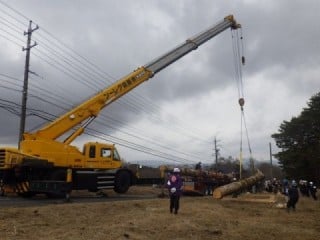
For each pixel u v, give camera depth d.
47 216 15.72
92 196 27.89
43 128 26.58
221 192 28.38
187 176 35.59
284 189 29.06
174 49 32.72
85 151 27.56
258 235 15.23
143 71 30.92
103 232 13.23
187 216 17.80
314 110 69.69
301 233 16.30
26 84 35.28
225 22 35.81
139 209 19.44
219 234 14.73
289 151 69.12
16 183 25.28
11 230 12.87
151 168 44.31
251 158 38.06
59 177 25.81
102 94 28.67
